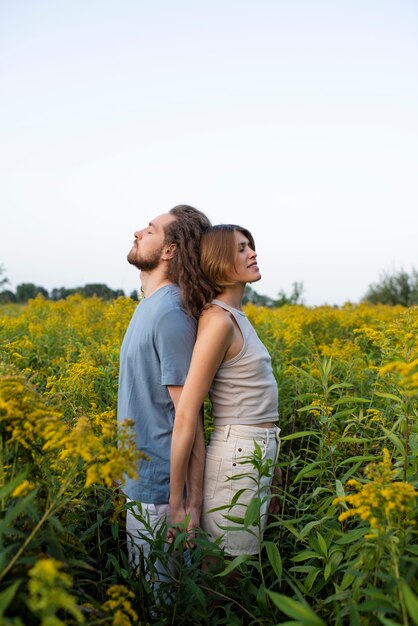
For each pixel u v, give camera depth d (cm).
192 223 281
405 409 231
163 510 263
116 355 472
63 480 198
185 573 215
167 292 274
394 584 160
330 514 235
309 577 209
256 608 217
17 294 1512
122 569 218
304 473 260
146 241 281
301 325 800
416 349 246
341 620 175
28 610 147
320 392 374
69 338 617
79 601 170
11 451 182
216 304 264
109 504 241
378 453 317
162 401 266
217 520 257
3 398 174
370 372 399
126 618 157
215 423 269
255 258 270
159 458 264
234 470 256
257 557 256
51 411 189
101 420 249
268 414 266
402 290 2339
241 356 258
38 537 165
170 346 260
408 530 182
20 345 520
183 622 212
